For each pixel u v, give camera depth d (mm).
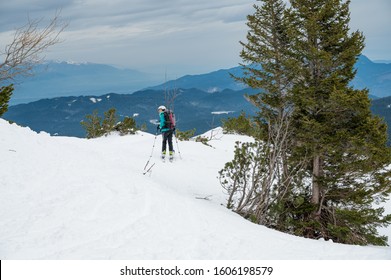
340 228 11031
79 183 8680
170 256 5953
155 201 8250
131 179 9570
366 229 11562
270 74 13242
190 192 12125
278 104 12750
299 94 11570
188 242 6527
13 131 11555
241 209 10836
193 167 15672
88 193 8141
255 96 13250
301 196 12023
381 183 11320
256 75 13586
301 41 11805
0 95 13641
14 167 8906
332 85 11141
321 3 12062
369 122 10922
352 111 11289
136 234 6590
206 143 23719
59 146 11820
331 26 11727
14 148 10156
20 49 10609
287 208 11328
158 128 15977
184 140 24328
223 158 18734
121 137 24281
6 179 8172
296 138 11828
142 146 20000
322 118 11758
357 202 11359
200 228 7266
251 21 14047
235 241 6824
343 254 6473
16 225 6391
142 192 8703
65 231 6371
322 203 12148
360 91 10703
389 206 16141
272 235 7582
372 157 10891
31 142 11078
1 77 10547
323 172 12109
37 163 9539
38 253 5594
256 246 6684
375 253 6535
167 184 12367
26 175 8617
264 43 13859
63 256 5586
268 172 10984
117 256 5750
